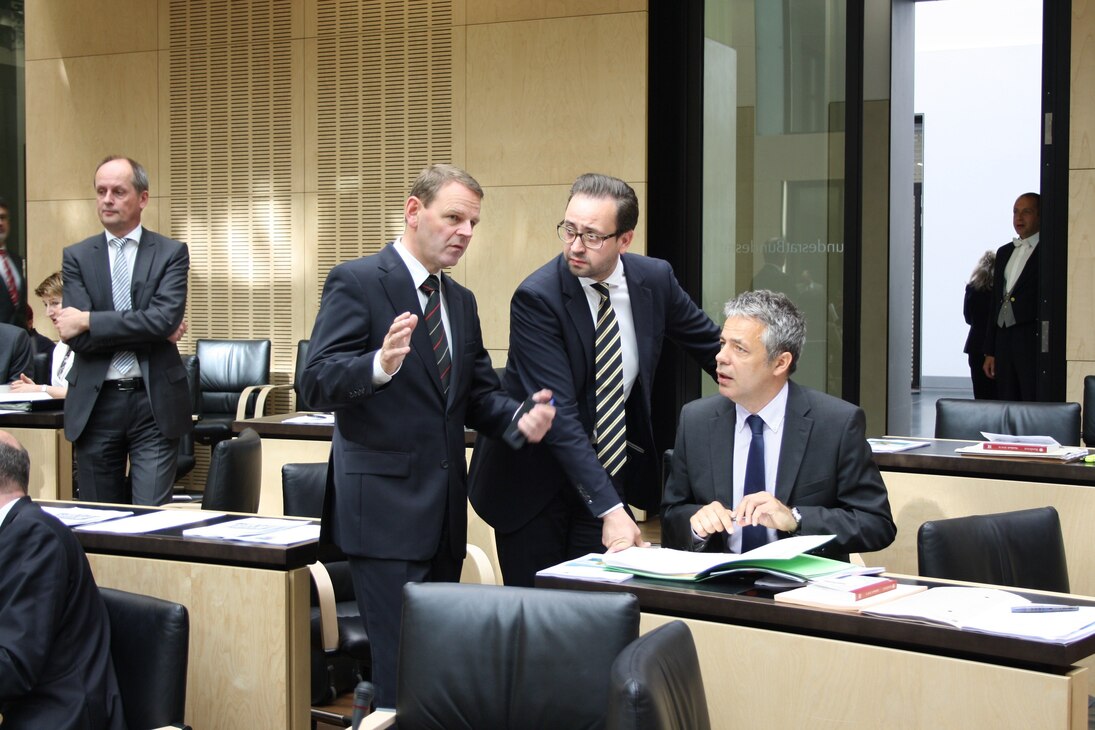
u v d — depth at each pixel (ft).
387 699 9.47
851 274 23.00
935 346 51.57
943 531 9.29
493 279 24.91
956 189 50.75
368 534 9.50
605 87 23.93
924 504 13.98
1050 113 21.50
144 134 27.84
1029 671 6.80
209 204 27.40
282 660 9.45
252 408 25.68
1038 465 13.32
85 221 28.22
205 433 24.25
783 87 23.39
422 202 9.58
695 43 23.88
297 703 9.57
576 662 7.07
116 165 14.75
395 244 9.92
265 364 25.76
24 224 29.48
